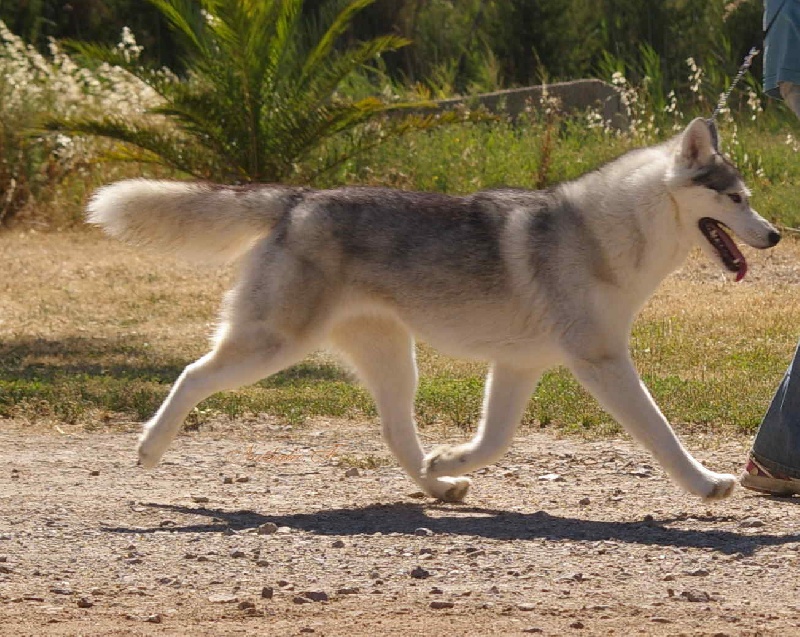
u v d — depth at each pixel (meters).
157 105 58.94
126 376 31.66
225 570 16.03
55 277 47.03
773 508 19.50
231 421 27.17
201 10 54.88
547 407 27.69
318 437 25.84
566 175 55.88
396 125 53.84
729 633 13.40
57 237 55.69
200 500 20.16
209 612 14.18
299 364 33.69
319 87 53.75
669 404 27.84
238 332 19.72
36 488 20.97
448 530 18.25
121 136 52.56
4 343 36.16
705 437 25.52
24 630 13.41
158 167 58.53
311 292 19.55
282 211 20.17
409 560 16.53
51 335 37.69
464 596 14.87
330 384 31.09
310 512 19.50
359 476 22.36
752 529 18.22
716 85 68.69
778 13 20.06
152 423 19.98
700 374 31.83
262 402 28.41
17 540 17.39
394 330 20.36
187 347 36.06
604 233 18.80
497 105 64.19
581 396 28.70
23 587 15.20
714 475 18.70
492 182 56.62
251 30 51.16
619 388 18.88
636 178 18.84
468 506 20.03
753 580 15.66
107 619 13.90
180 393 19.86
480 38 81.25
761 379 30.53
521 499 20.55
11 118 58.19
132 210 20.56
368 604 14.52
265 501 20.30
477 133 61.34
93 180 58.44
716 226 18.86
